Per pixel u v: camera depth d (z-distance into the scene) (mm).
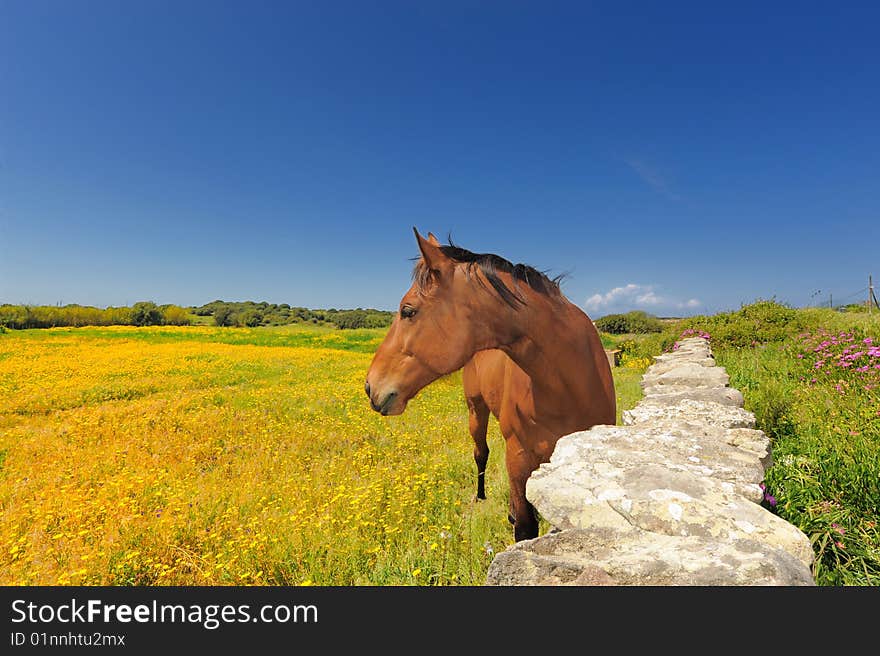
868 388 4078
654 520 1406
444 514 3578
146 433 6613
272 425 7152
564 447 1973
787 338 9297
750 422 2643
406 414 7875
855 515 2219
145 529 3262
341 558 2871
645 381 4820
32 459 5785
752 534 1341
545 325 2080
